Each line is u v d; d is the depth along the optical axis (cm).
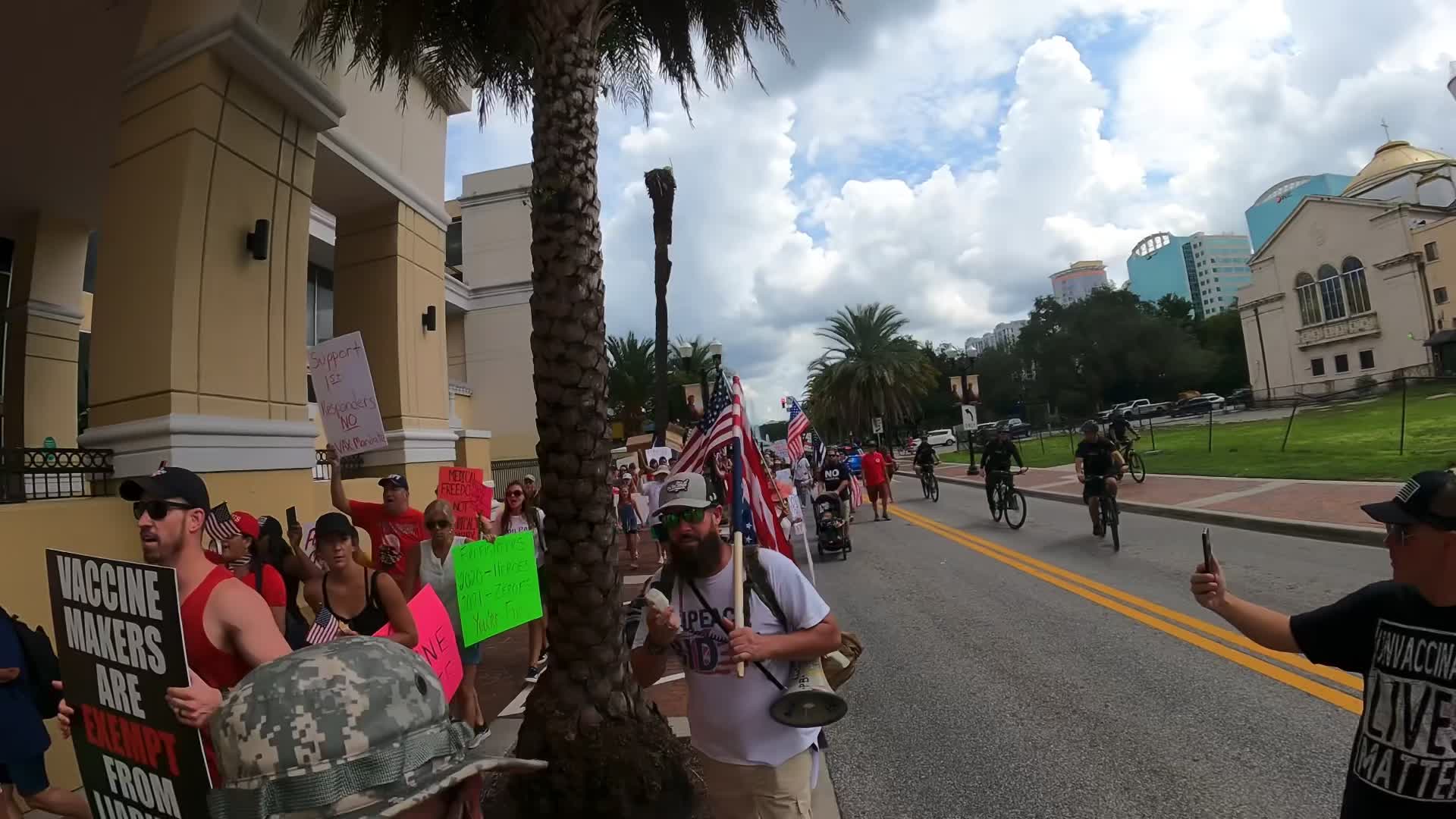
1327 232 5462
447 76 779
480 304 2709
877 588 936
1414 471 1348
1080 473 1105
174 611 180
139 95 714
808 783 267
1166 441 3066
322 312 1706
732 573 272
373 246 1152
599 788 362
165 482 235
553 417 416
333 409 603
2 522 455
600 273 442
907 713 508
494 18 675
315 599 530
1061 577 893
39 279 1028
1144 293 14212
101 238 701
